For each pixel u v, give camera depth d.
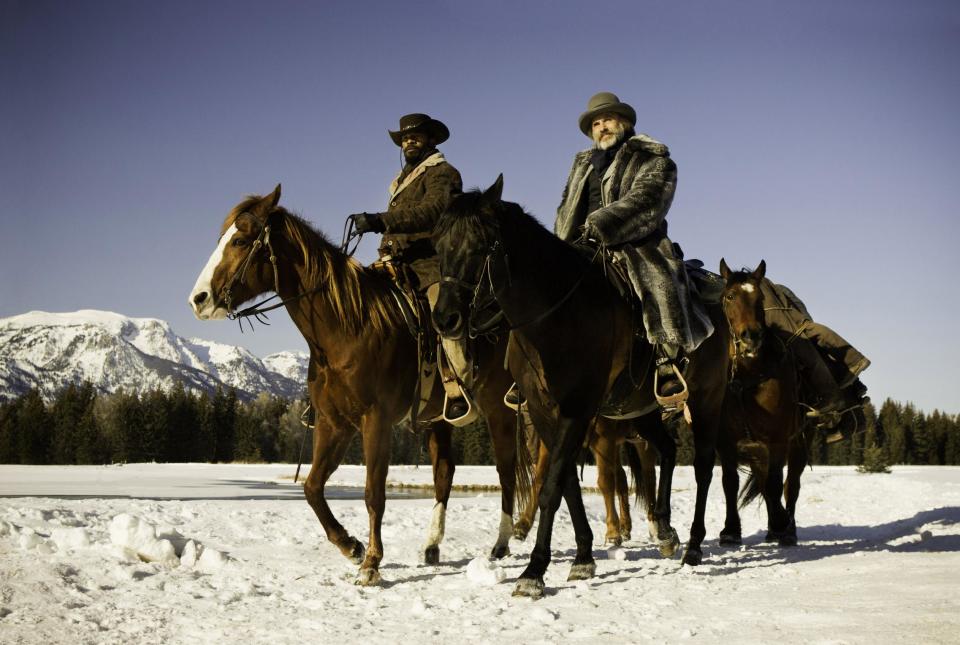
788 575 6.29
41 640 4.14
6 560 6.13
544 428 6.13
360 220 6.88
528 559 7.77
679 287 6.72
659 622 4.55
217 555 6.58
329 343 6.43
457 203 5.47
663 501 7.72
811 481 21.95
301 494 19.69
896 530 10.76
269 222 6.40
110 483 23.31
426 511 11.95
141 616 4.72
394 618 4.80
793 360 9.31
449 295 5.31
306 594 5.59
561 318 5.79
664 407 7.54
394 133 7.85
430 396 7.04
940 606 4.60
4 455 80.88
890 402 93.31
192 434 87.06
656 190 6.57
